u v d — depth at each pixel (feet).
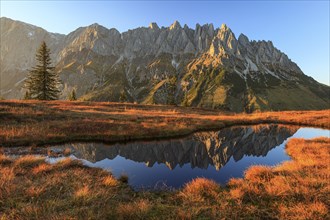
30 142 64.13
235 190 34.09
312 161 48.34
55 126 80.43
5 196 29.63
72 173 41.06
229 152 69.15
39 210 26.45
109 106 172.86
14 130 69.72
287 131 107.24
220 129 108.88
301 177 38.86
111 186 37.19
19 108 102.63
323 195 31.68
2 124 76.95
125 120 103.55
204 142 80.94
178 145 75.20
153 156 61.93
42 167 41.78
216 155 65.16
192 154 65.67
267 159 61.46
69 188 34.30
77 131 77.25
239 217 27.81
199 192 34.88
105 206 28.94
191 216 27.22
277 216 27.73
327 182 35.50
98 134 76.13
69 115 101.86
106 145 70.85
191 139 84.33
